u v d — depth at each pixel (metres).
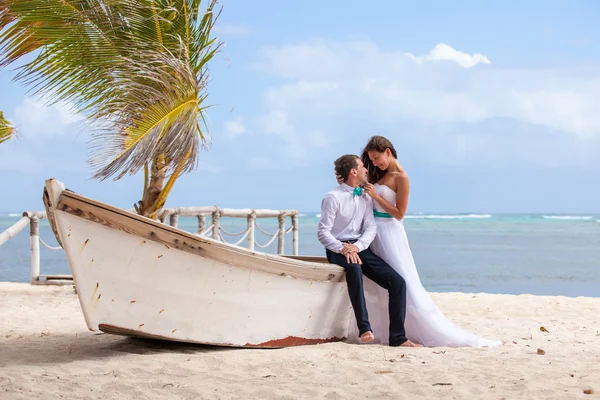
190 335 5.29
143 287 5.00
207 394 4.21
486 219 94.06
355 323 6.32
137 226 4.85
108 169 8.00
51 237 43.31
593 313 8.92
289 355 5.41
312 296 5.93
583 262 25.56
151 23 8.83
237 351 5.53
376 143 6.26
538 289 16.34
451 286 17.03
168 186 9.52
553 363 5.22
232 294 5.41
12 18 8.21
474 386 4.45
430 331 6.18
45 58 8.55
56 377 4.56
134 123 8.38
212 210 11.00
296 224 14.08
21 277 17.73
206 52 9.28
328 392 4.28
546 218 92.88
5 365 4.96
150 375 4.71
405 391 4.36
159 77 8.55
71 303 9.27
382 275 6.11
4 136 8.68
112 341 6.04
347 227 6.21
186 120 8.45
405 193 6.18
